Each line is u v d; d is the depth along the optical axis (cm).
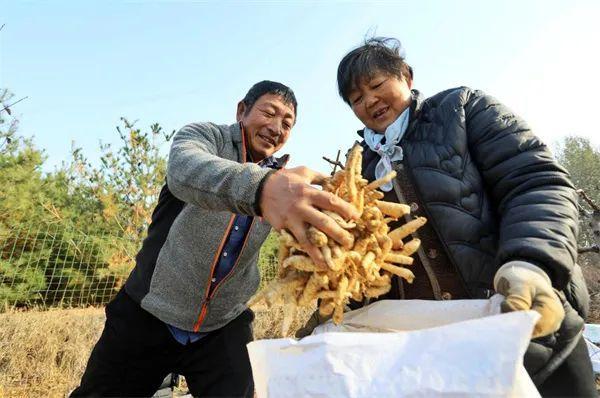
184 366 184
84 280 655
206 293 171
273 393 83
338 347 79
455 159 120
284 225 85
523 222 91
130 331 172
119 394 175
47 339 454
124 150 753
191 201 106
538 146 109
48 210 717
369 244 92
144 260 177
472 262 113
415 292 129
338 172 99
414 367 72
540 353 97
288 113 187
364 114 144
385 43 149
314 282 87
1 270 611
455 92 131
